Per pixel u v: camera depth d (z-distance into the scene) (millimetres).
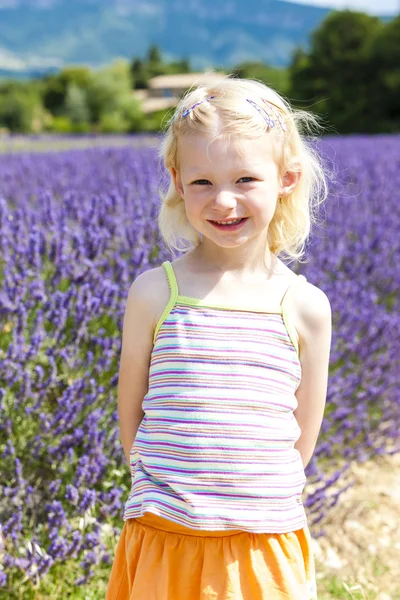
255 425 1524
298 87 42719
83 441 2490
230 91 1564
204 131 1502
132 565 1566
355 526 2943
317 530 2867
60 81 60594
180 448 1529
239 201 1526
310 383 1653
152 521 1539
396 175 6996
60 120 53375
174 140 1615
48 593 2223
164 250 3182
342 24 43125
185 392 1543
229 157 1500
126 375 1704
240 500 1504
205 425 1524
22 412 2488
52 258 3029
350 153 9305
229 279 1614
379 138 16438
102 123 52438
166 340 1581
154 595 1499
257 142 1521
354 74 41469
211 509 1490
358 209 5277
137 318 1645
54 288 2955
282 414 1562
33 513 2379
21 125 49500
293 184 1692
